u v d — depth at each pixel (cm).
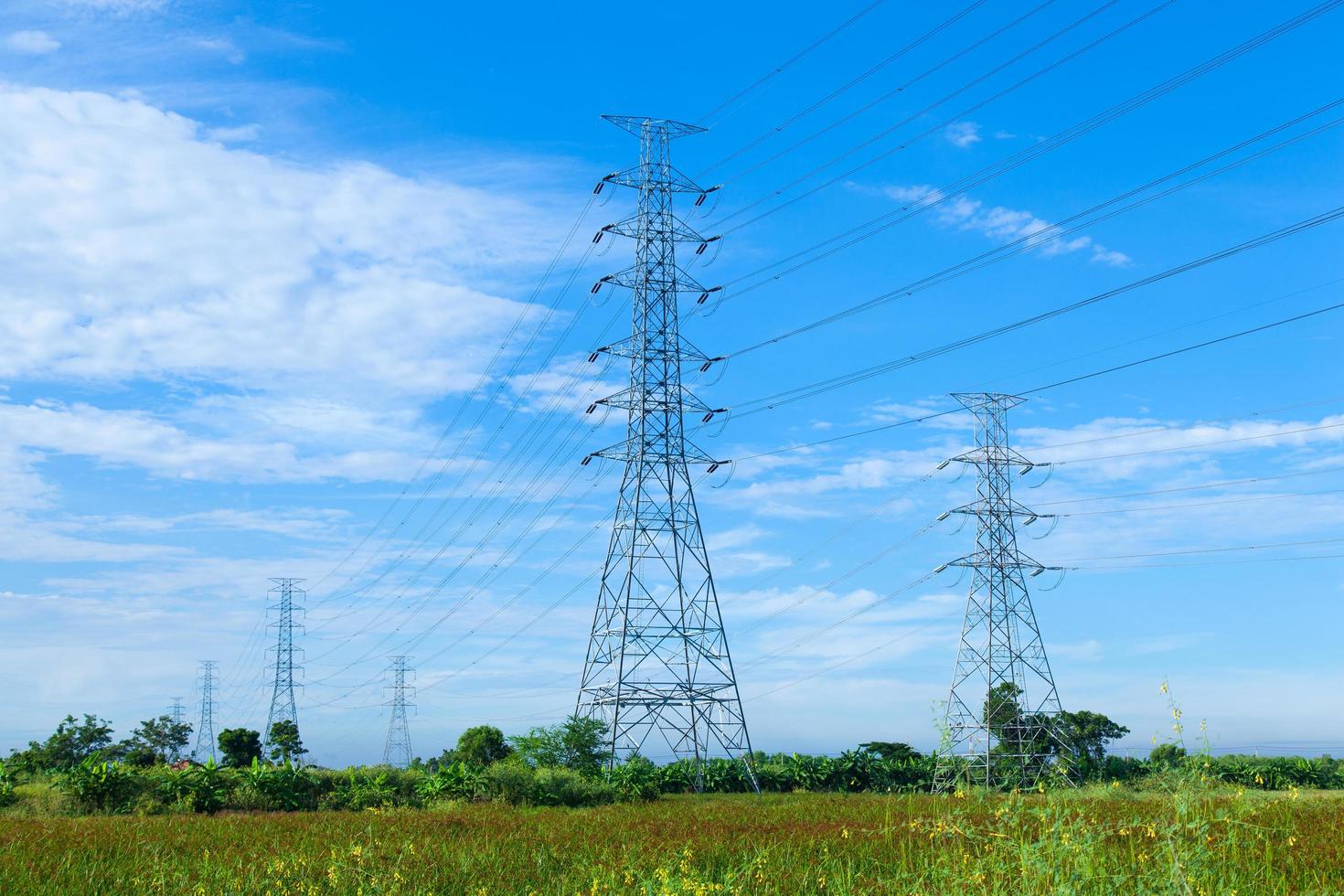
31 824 3488
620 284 6259
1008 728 6425
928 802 1897
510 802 4828
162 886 1975
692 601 5975
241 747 8556
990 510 7150
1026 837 1441
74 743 8494
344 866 1995
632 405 6141
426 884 1967
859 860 1969
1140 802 2325
